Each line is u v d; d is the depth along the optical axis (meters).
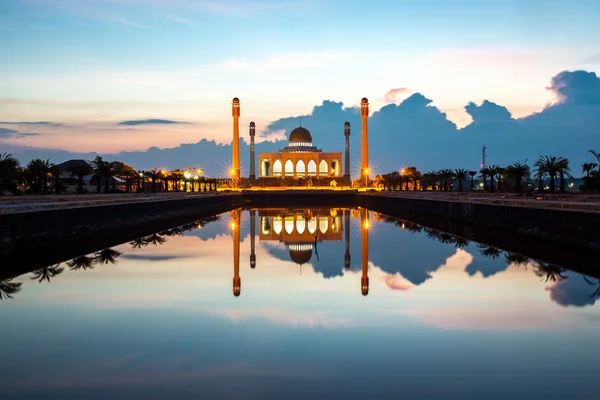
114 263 32.47
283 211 92.25
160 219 68.38
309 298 23.05
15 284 25.89
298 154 176.38
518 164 96.25
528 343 16.64
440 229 54.91
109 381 13.79
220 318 19.77
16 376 14.12
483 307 21.05
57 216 42.97
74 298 22.97
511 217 48.00
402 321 19.23
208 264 32.47
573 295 22.86
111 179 124.00
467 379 13.89
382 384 13.60
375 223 63.75
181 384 13.62
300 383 13.67
